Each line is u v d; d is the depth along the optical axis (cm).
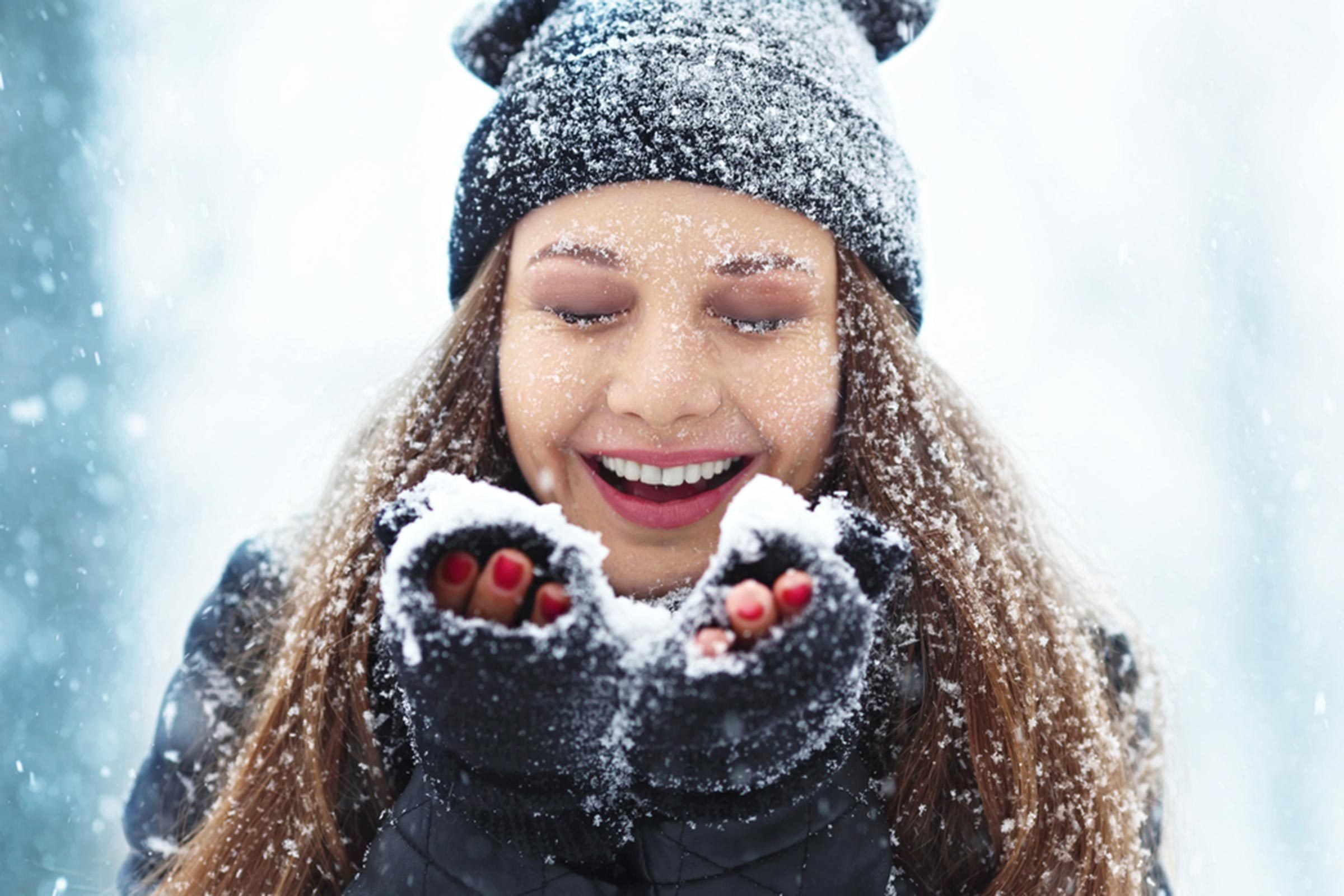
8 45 629
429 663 132
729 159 167
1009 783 181
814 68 177
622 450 173
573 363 172
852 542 144
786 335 173
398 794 187
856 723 155
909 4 201
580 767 141
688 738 133
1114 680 208
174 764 201
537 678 132
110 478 518
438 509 138
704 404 167
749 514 136
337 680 186
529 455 180
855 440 187
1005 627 186
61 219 612
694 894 154
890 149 187
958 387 206
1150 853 198
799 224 173
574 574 134
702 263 167
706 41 170
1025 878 179
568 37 178
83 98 655
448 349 196
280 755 185
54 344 579
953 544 185
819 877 156
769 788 144
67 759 411
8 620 453
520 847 151
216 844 183
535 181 173
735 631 134
